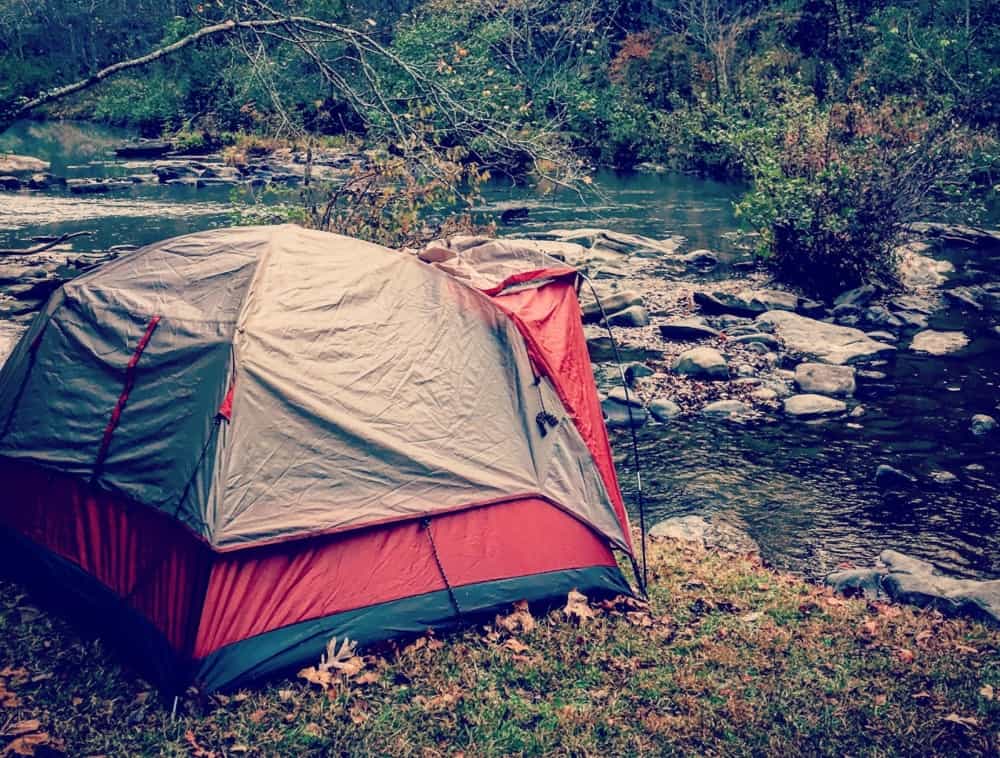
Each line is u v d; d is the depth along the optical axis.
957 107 17.77
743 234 18.91
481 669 4.71
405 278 5.53
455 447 5.20
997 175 24.34
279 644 4.59
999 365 11.30
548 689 4.58
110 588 4.89
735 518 7.29
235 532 4.46
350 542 4.79
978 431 9.16
